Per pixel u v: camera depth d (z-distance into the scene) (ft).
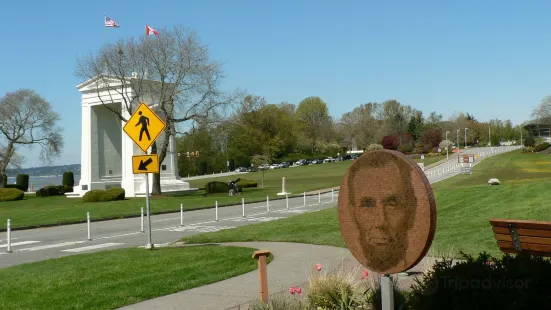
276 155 424.05
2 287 32.96
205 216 93.71
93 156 182.29
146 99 161.17
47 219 90.43
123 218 95.04
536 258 16.40
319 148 474.90
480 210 61.93
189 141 361.51
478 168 228.43
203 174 375.66
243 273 35.27
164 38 152.76
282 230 59.52
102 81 162.81
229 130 172.45
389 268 16.87
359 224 17.57
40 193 202.59
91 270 37.86
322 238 50.67
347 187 17.90
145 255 44.65
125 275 35.50
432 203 15.99
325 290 22.25
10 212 110.63
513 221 27.76
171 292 30.12
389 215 16.83
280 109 423.64
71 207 119.14
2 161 244.83
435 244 40.63
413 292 18.19
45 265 42.24
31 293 30.83
